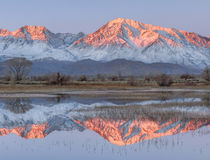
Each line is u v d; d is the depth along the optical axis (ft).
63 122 91.97
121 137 70.54
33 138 70.03
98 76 552.41
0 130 79.51
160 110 116.88
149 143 63.67
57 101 165.78
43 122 92.58
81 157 53.98
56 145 63.05
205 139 66.49
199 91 253.65
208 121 90.27
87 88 297.94
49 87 297.33
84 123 90.27
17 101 167.02
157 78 350.84
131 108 124.67
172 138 68.18
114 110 119.14
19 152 57.67
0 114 112.37
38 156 54.90
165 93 225.15
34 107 136.46
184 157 53.01
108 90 270.26
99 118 98.84
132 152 56.95
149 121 91.50
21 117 104.12
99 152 57.31
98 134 74.02
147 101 159.02
